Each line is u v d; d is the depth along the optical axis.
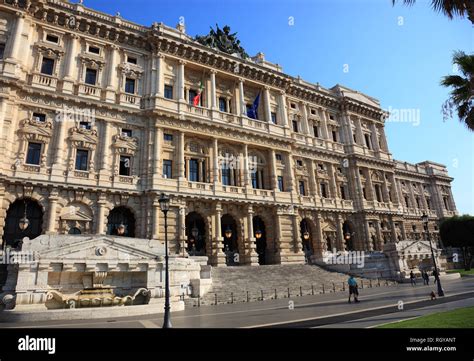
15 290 22.41
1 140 32.94
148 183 40.19
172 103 44.81
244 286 34.53
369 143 70.50
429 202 89.50
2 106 33.59
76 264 24.66
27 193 33.72
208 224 43.25
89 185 36.81
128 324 18.42
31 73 37.03
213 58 49.97
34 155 35.75
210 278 33.47
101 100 40.22
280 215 49.84
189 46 47.41
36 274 23.19
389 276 46.56
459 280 43.66
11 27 36.81
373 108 71.75
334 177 61.56
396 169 82.19
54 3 39.59
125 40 44.19
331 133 64.88
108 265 25.61
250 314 21.20
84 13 41.25
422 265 51.25
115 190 37.84
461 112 26.89
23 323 19.48
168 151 43.31
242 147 49.72
